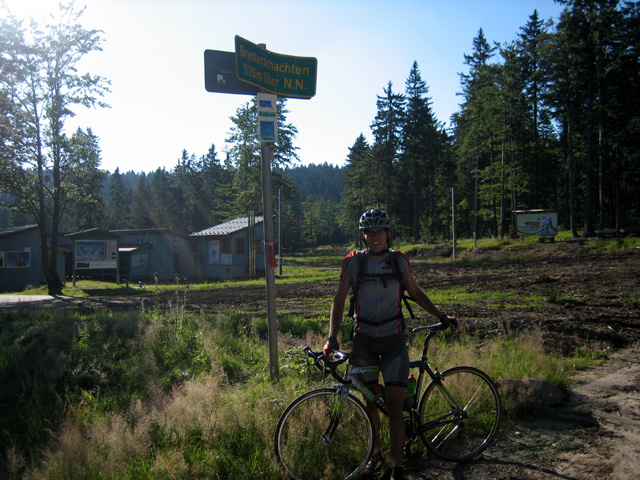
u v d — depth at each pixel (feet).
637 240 92.48
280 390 14.85
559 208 205.77
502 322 29.27
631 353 22.76
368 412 11.27
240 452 11.74
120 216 359.66
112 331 27.35
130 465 11.34
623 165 136.87
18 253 102.37
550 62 122.11
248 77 15.16
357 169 224.74
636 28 114.32
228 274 119.34
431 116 202.90
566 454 12.21
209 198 318.04
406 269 11.08
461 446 12.55
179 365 21.97
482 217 177.47
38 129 79.87
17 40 74.33
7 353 24.41
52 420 15.66
